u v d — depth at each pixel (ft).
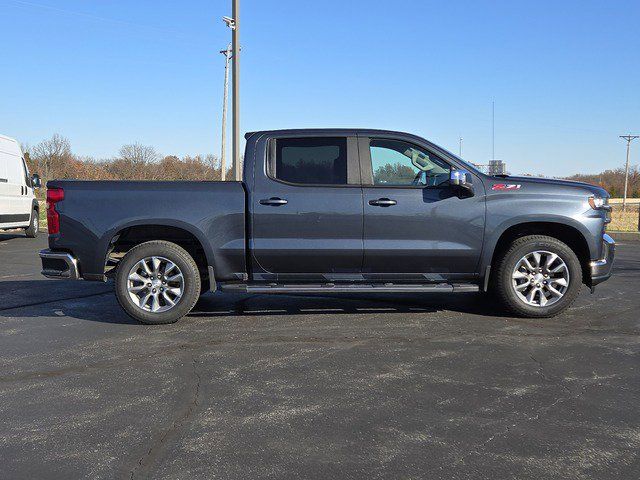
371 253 18.60
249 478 8.84
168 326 18.58
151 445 9.99
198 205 18.58
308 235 18.57
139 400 12.09
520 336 16.94
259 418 11.10
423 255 18.69
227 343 16.44
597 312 20.17
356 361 14.62
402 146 19.10
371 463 9.28
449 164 19.03
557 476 8.82
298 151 18.93
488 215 18.69
